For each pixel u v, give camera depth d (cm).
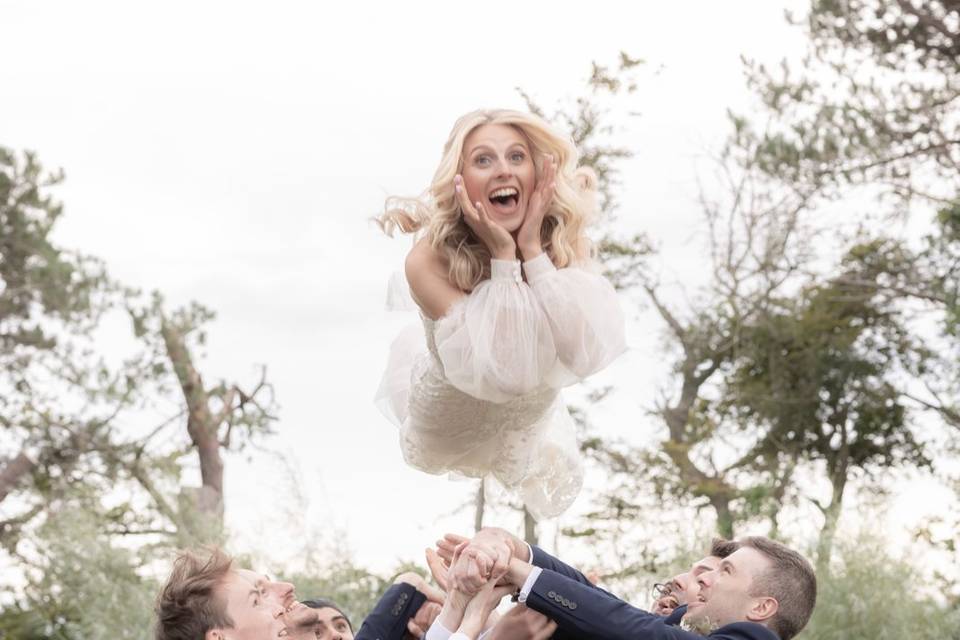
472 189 352
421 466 405
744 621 383
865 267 1975
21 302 1934
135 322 1950
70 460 1830
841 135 1731
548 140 356
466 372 342
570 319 341
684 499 1777
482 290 345
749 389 2034
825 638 830
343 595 899
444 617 364
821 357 2011
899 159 1775
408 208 371
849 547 873
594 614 355
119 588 946
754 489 1116
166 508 1102
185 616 377
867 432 2023
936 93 1750
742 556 393
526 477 398
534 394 370
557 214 357
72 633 1056
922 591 876
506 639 361
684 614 385
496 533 374
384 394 411
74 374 1886
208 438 1923
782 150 1762
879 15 1725
